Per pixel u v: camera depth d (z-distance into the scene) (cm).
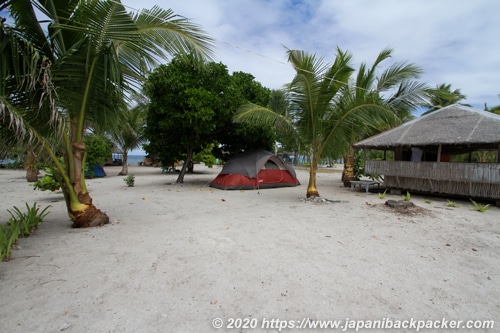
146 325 226
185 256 379
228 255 384
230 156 1560
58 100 445
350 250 409
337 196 1009
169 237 468
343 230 520
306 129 839
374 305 261
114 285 292
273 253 393
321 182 1608
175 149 1303
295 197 957
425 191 1004
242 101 1156
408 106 1183
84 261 357
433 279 316
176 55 484
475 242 454
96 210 550
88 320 230
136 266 343
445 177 929
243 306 256
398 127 1130
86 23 427
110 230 511
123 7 414
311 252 399
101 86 494
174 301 263
